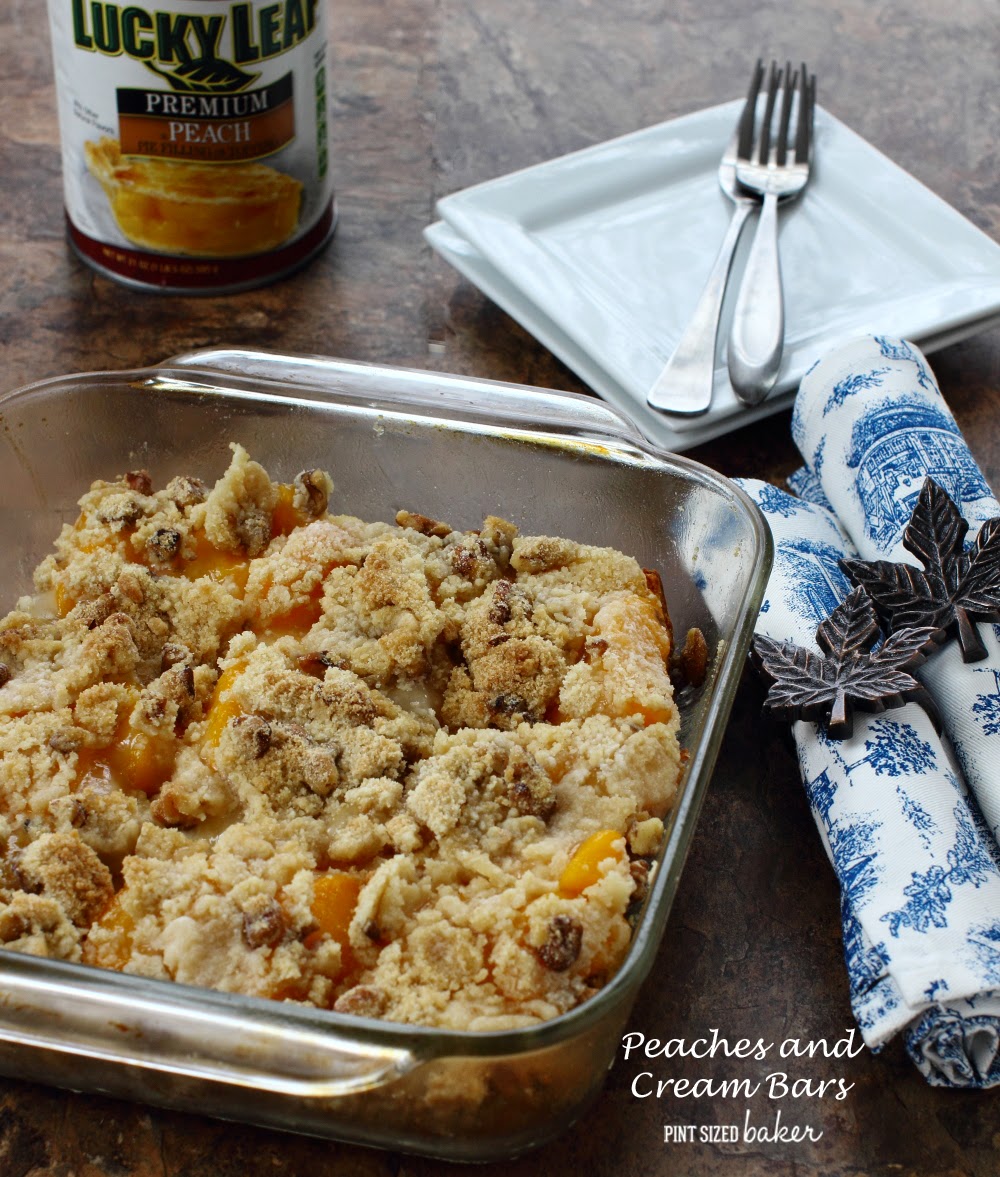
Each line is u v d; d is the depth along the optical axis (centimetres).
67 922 41
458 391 52
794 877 46
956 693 46
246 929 41
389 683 46
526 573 48
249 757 44
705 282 58
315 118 57
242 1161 42
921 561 48
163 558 48
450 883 42
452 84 68
